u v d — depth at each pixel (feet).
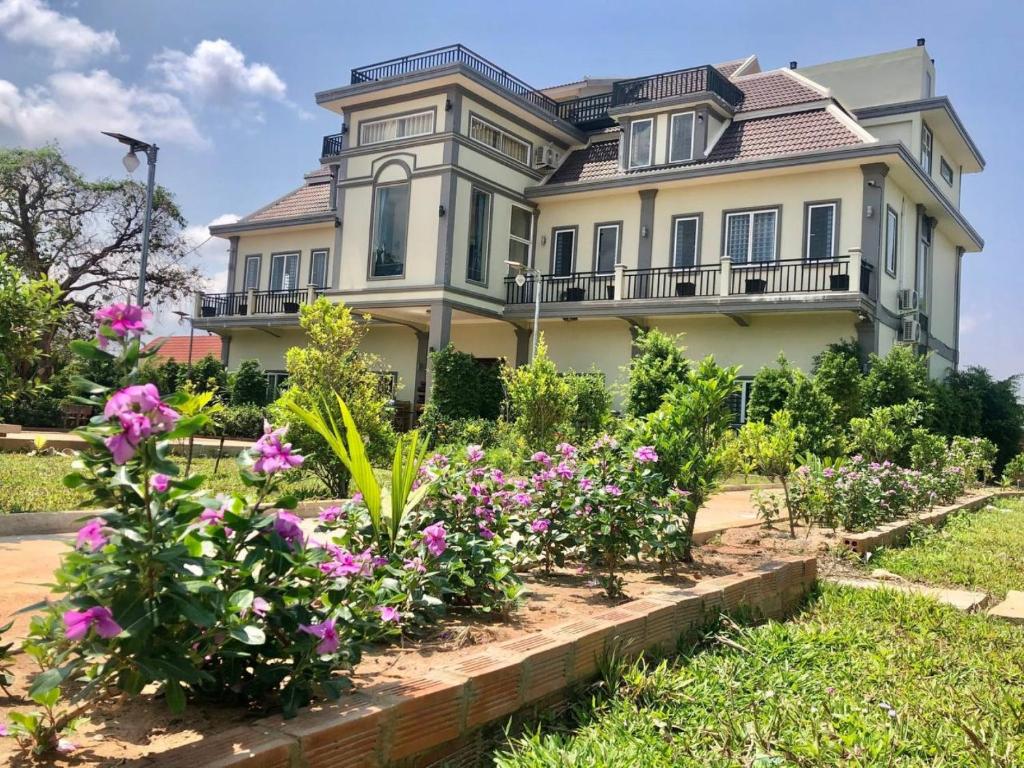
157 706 8.08
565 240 71.56
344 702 7.85
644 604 13.12
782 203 59.77
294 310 81.35
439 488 13.75
